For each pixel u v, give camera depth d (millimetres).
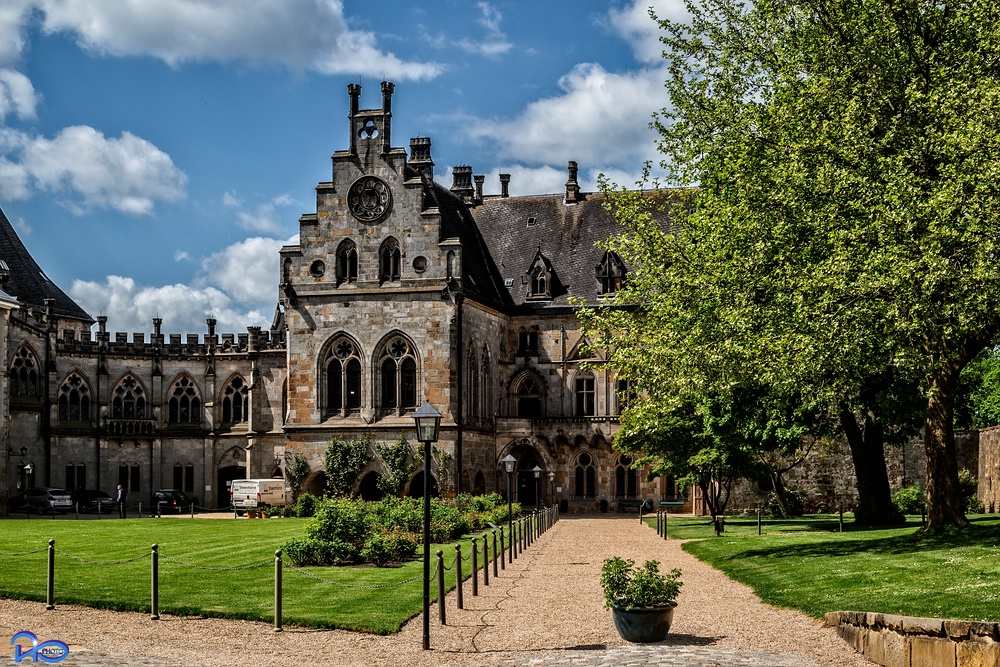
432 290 85062
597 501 91938
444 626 27750
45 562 40875
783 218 39375
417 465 84125
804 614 28016
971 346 39438
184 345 101375
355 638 26047
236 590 32969
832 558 37531
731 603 30656
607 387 93688
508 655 23812
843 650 23469
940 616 24844
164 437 100062
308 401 86812
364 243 86812
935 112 36719
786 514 74062
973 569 31000
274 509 82250
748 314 39188
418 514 50219
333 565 40000
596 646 24500
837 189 37094
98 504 88500
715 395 49031
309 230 87875
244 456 100062
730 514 81500
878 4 39812
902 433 60250
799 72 43656
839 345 36000
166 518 79312
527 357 95688
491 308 91812
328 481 85000
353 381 86688
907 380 42188
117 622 28000
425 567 25422
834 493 79500
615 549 50250
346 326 86562
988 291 33500
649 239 48562
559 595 33344
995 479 70438
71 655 23625
